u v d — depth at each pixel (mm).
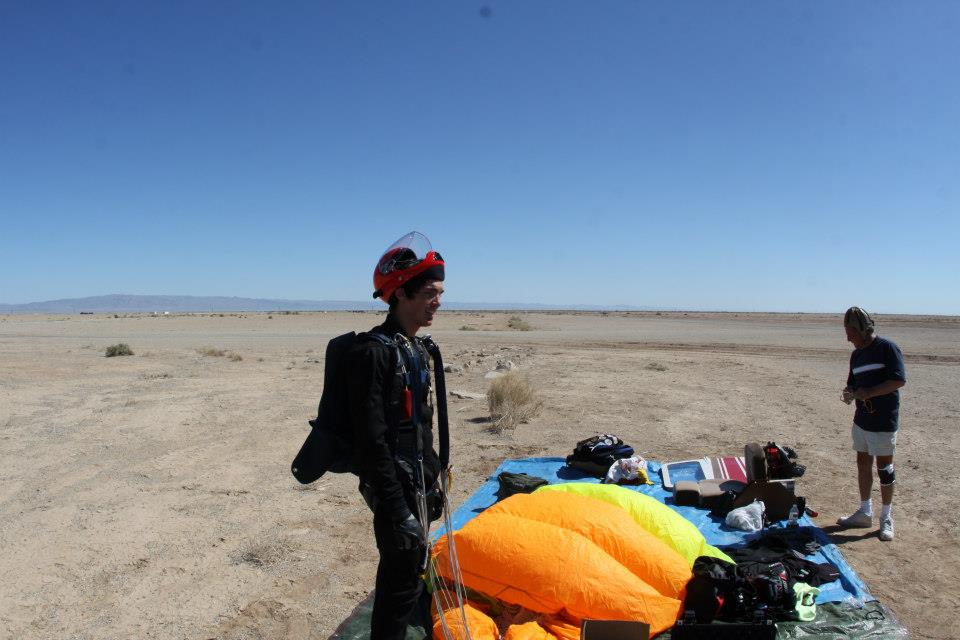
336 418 2754
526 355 23422
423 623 3799
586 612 3727
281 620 4262
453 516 5684
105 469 7957
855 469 7707
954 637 3961
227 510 6449
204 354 23656
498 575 3920
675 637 3570
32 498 6844
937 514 6125
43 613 4371
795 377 16734
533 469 7309
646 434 9703
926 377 16594
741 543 5047
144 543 5598
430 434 2955
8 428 10367
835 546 4996
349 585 4773
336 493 7016
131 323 62688
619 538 4125
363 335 2752
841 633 3771
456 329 46812
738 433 9750
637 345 28984
